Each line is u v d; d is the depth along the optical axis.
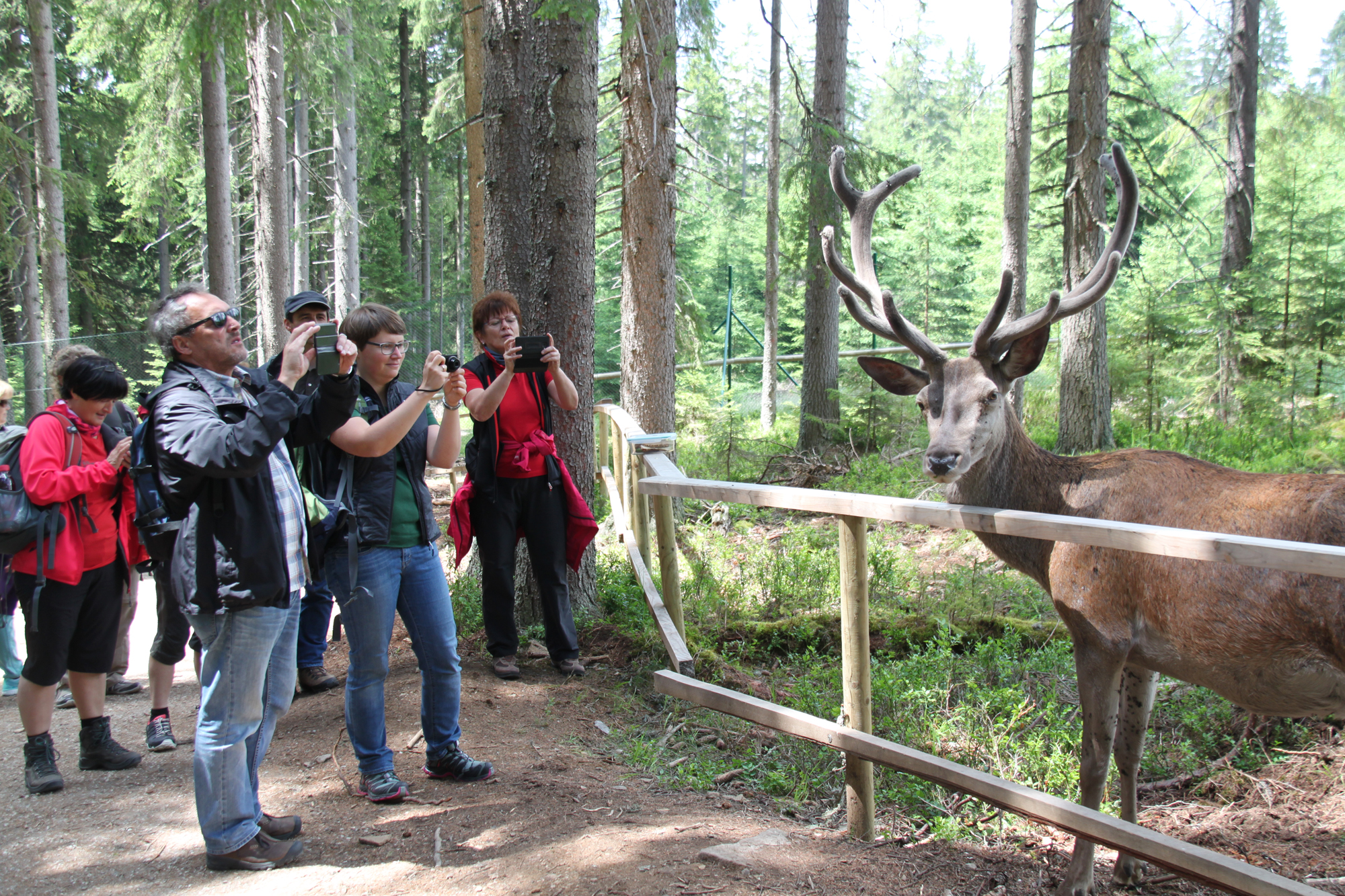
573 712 4.67
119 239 23.02
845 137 13.07
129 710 4.91
